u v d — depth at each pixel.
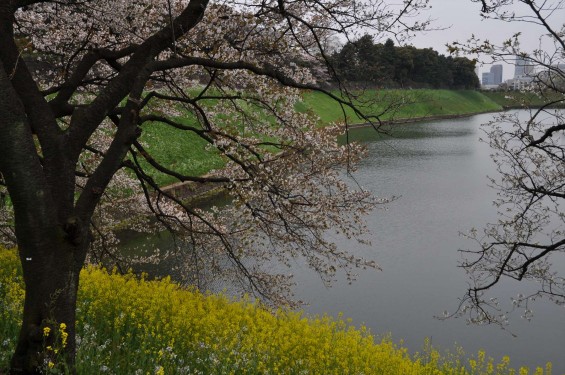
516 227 9.59
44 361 5.15
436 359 10.29
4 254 10.74
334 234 22.88
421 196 31.33
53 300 5.39
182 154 30.56
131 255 17.95
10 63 5.80
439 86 90.75
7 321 6.93
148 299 9.08
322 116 48.50
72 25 10.76
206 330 8.39
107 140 14.07
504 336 14.80
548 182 9.34
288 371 8.07
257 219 10.04
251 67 7.24
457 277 18.69
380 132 8.35
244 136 10.05
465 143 58.28
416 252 21.11
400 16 8.00
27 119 5.74
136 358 7.04
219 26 9.55
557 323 15.59
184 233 11.80
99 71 12.95
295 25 9.80
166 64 6.59
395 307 16.17
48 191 5.49
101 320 8.25
